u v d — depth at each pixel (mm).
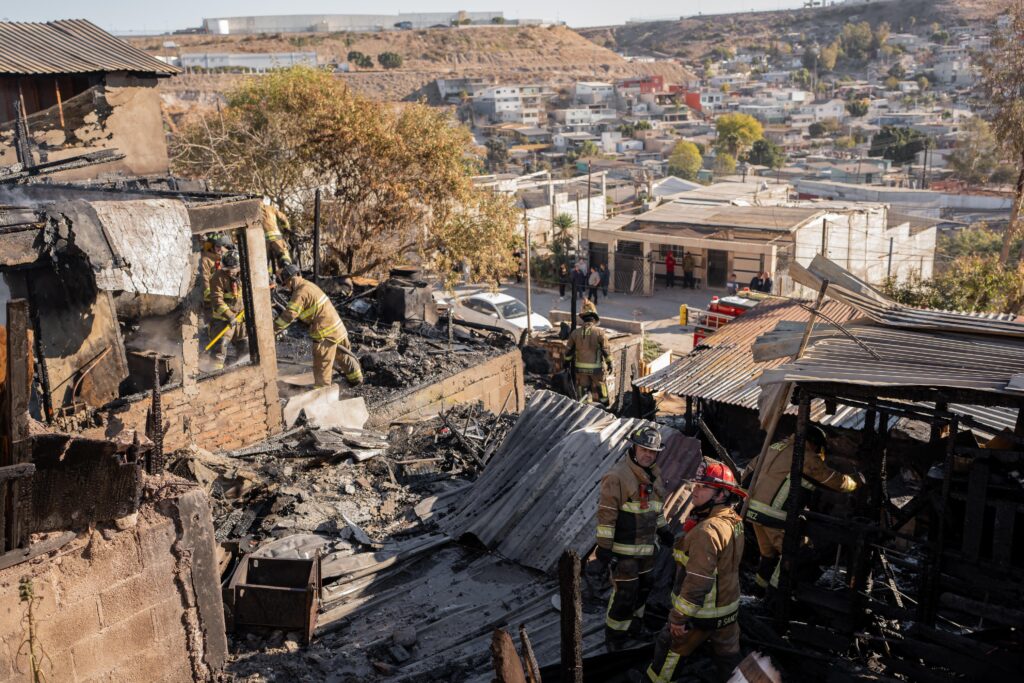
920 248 43594
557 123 193625
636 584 5551
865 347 5367
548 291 39375
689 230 38406
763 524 5574
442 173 25594
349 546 7145
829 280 5500
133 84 20547
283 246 15906
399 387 13820
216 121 28016
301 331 15828
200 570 5312
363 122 25141
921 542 4949
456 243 26062
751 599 6223
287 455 9031
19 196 11398
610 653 5430
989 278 25344
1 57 18734
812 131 179750
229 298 11375
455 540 7262
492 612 6297
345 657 5777
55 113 19281
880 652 5523
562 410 8320
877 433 5738
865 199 73250
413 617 6281
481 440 10070
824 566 6395
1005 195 72000
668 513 6645
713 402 13875
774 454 5621
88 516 4641
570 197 54125
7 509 4250
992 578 4711
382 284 17844
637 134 159875
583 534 6762
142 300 9555
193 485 5359
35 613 4477
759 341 5934
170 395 9234
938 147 126375
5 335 4062
